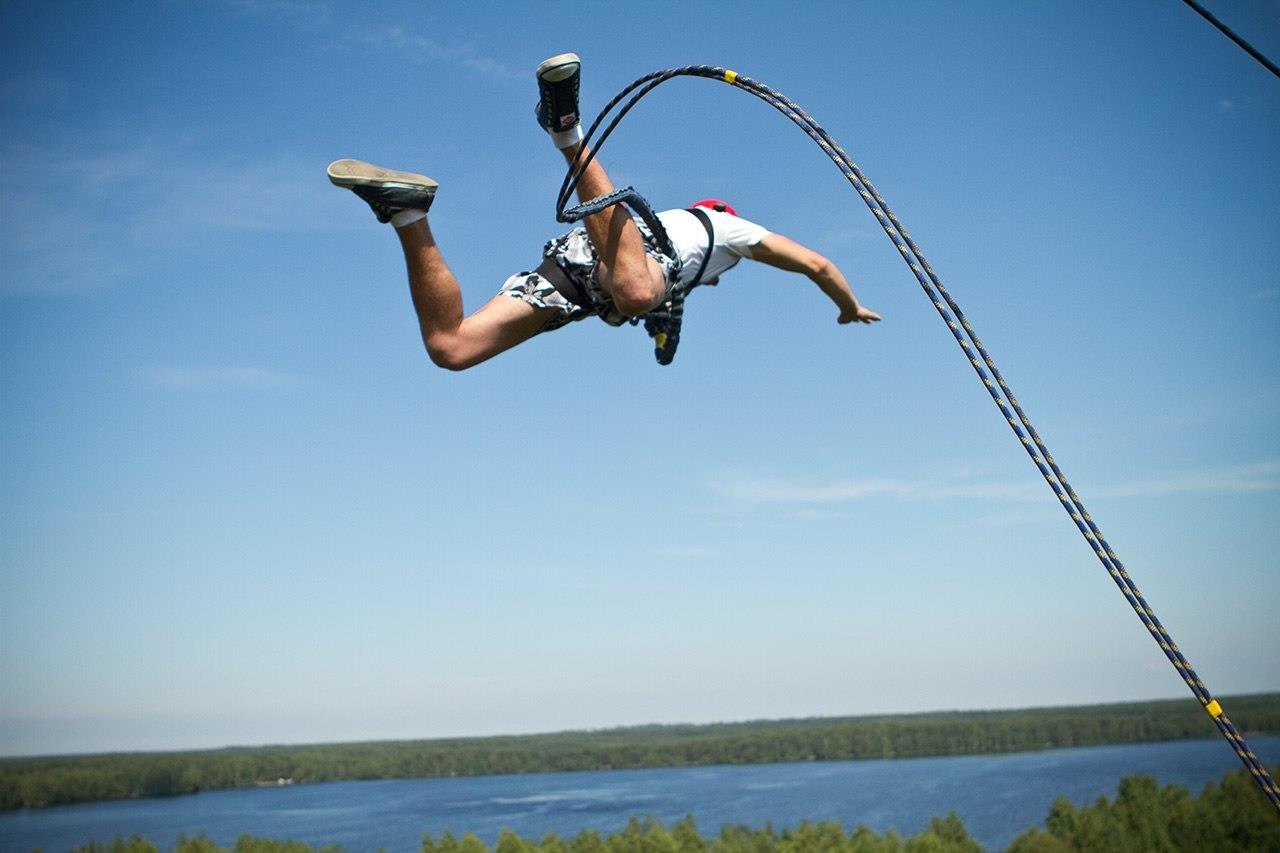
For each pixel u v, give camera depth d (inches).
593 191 218.4
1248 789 5147.6
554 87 207.2
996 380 219.3
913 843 5319.9
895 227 221.1
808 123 225.3
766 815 6929.1
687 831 5684.1
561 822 7096.5
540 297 225.3
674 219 241.1
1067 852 4995.1
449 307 213.5
